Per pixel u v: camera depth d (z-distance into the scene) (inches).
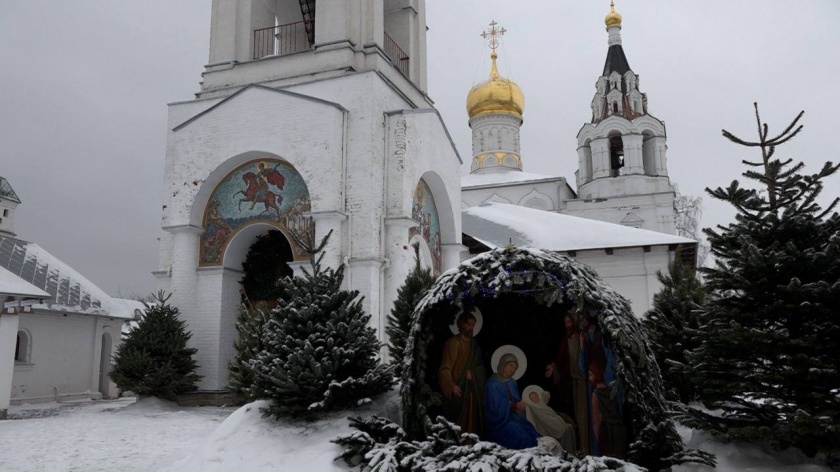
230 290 792.9
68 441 509.4
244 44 883.4
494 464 294.2
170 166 832.9
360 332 402.0
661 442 307.7
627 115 1835.6
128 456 442.9
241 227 780.6
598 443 318.0
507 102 1908.2
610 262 1024.2
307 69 829.2
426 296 350.0
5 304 690.8
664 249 1000.9
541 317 346.3
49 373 936.3
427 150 832.3
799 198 335.6
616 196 1743.4
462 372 349.4
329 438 359.6
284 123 760.3
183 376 732.0
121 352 736.3
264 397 406.3
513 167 1911.9
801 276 309.7
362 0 848.9
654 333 456.8
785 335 296.2
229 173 798.5
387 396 402.3
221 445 381.1
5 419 673.0
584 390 327.3
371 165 736.3
